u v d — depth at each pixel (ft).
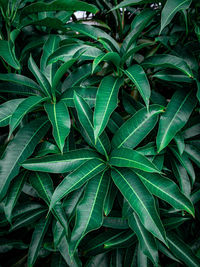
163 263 2.36
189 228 2.27
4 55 1.57
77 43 1.77
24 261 2.18
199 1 1.87
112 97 1.46
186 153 1.82
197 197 1.98
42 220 1.81
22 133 1.57
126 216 1.57
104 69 1.99
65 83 1.75
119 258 2.05
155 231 1.32
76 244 1.30
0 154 1.70
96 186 1.43
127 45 1.70
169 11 1.45
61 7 1.66
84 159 1.49
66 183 1.36
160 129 1.56
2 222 1.89
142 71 1.51
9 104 1.55
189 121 1.89
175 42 1.92
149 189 1.45
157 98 1.98
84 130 1.66
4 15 1.80
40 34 2.07
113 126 1.76
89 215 1.35
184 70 1.54
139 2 1.68
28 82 1.62
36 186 1.53
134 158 1.38
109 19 2.59
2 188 1.45
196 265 1.85
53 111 1.44
